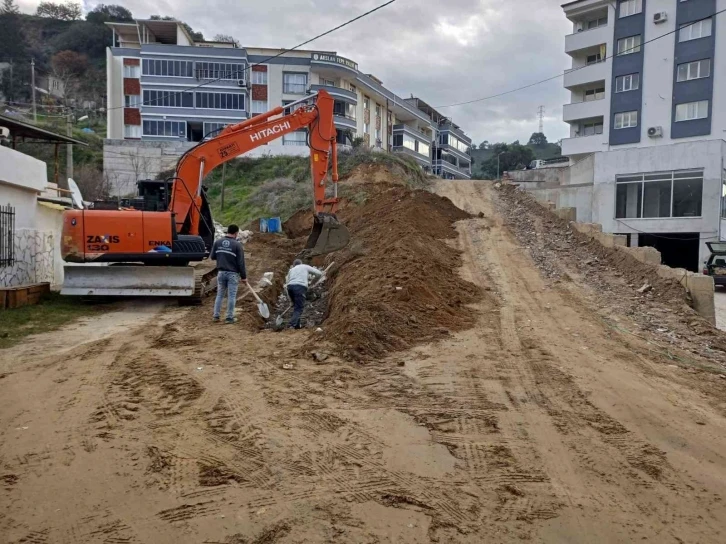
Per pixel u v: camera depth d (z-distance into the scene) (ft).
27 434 16.85
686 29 121.08
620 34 130.72
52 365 24.57
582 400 20.35
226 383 21.70
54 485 13.71
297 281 34.53
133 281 40.11
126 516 12.37
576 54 143.02
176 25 174.81
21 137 62.85
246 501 13.05
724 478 14.69
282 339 29.09
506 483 14.10
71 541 11.42
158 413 18.65
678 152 92.48
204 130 156.15
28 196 47.32
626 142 130.72
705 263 82.79
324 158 46.03
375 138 195.42
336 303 35.88
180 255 40.75
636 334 30.81
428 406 19.39
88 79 229.25
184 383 21.75
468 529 12.06
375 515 12.52
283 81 160.35
